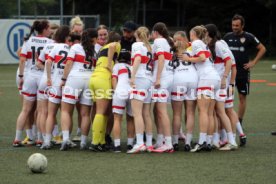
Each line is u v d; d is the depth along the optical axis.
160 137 14.70
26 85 15.28
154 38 14.55
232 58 14.98
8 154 14.14
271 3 52.88
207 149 14.39
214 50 14.65
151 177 11.52
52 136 15.85
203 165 12.67
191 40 14.55
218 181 11.18
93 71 14.75
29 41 15.47
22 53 15.45
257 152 14.30
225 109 15.14
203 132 14.34
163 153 14.20
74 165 12.70
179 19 59.41
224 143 15.05
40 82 15.05
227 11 58.69
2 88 30.69
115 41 14.34
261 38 58.72
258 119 20.06
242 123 19.22
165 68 14.38
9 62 42.25
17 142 15.28
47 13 50.59
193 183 11.02
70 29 15.12
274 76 37.06
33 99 15.38
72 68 14.62
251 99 25.75
